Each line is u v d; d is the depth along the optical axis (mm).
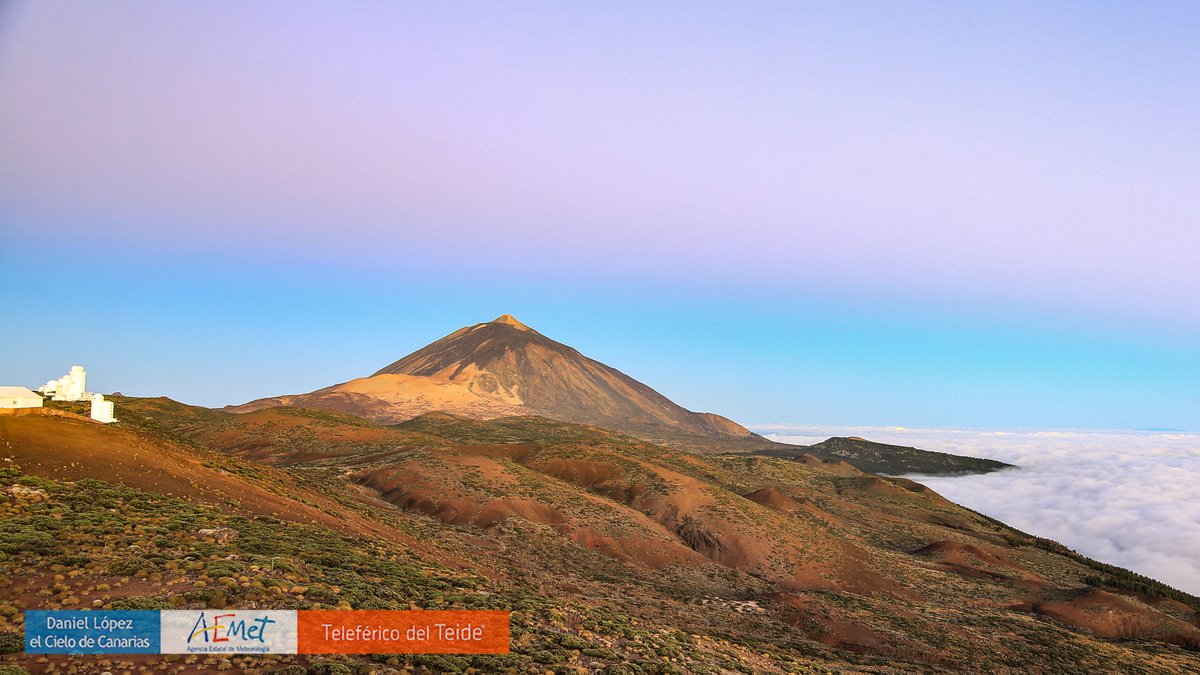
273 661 21531
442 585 34719
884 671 44594
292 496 46312
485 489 80438
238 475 46062
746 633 50562
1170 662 62594
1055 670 55031
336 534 39156
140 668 19922
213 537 31438
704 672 31422
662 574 72000
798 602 62625
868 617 62500
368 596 28859
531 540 70625
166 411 148750
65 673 19125
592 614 37344
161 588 24766
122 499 33406
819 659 45562
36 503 30469
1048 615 78312
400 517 64938
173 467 40688
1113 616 78875
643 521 83938
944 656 54312
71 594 23109
